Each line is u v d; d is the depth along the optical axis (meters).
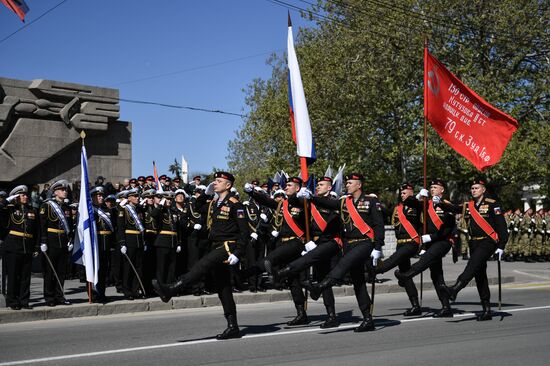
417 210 10.58
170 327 9.67
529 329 9.19
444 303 10.41
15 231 10.85
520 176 28.97
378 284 14.91
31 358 7.34
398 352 7.53
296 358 7.20
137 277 12.35
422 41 28.45
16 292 10.85
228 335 8.47
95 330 9.43
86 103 23.39
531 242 24.67
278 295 13.57
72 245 12.97
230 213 8.45
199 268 8.27
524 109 30.55
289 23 9.81
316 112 30.23
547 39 29.70
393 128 30.61
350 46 29.52
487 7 29.20
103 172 23.89
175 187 16.34
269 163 33.50
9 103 21.86
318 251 8.94
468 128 11.84
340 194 12.48
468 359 7.16
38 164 22.47
